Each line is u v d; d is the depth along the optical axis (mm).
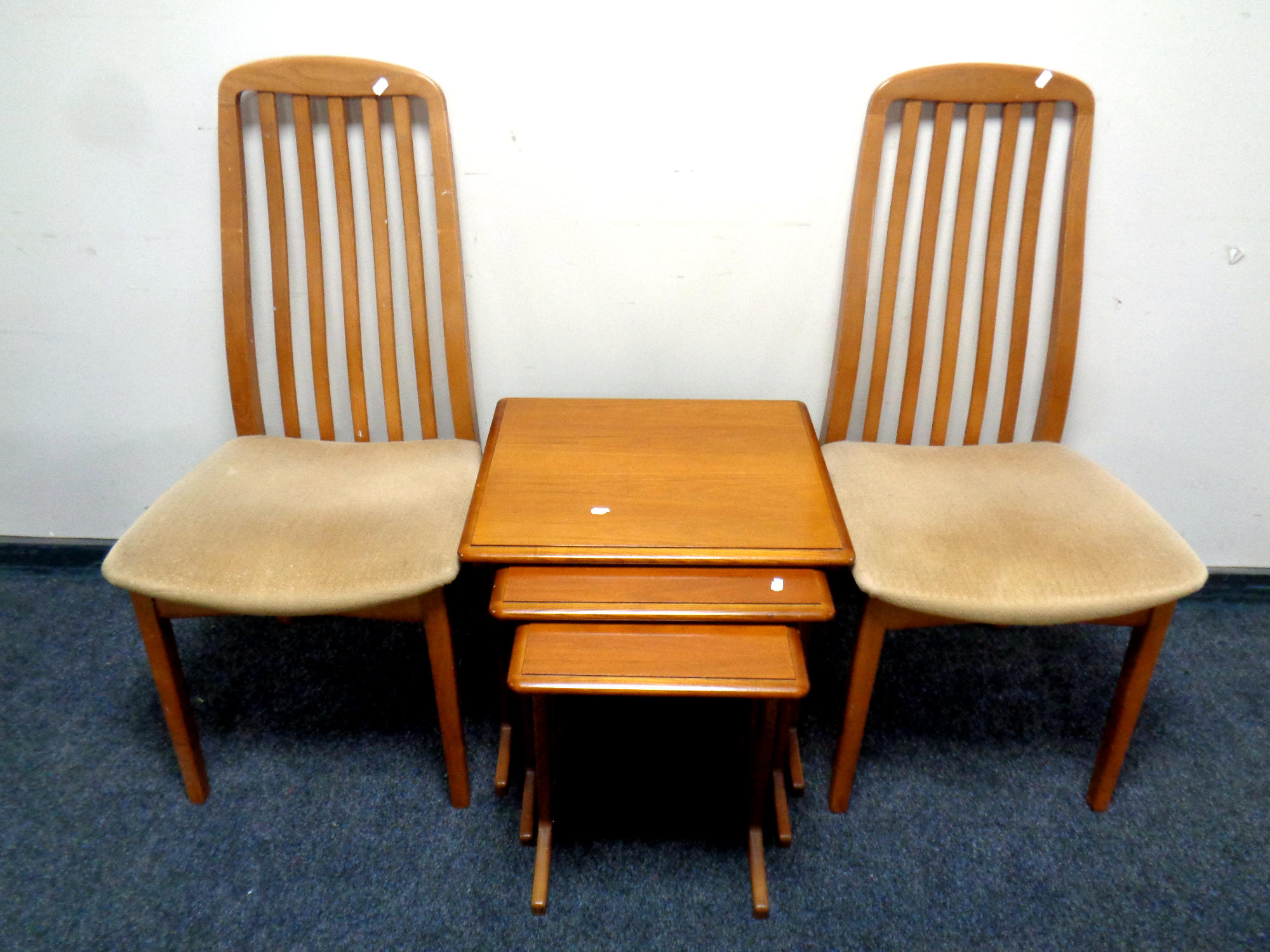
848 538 1097
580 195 1355
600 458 1252
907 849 1283
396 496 1223
